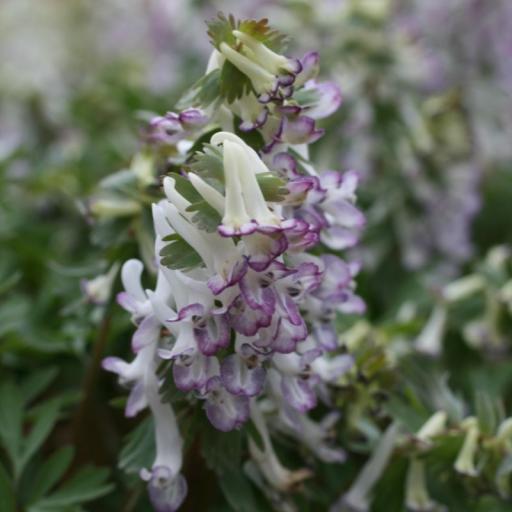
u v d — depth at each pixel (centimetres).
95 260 31
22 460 28
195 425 25
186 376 23
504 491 28
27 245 37
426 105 43
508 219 49
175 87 53
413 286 39
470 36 52
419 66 42
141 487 27
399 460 28
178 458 25
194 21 56
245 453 27
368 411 28
